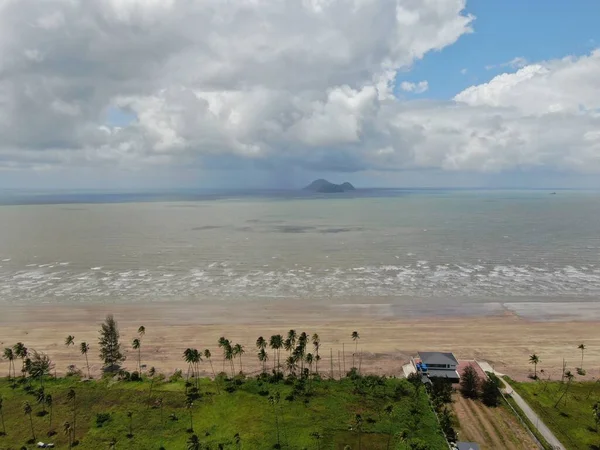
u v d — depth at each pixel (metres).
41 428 72.12
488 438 70.62
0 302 134.75
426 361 88.31
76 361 96.25
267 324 117.50
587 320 120.06
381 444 68.25
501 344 104.81
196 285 152.00
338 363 95.50
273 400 78.75
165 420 74.38
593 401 80.25
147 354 99.69
